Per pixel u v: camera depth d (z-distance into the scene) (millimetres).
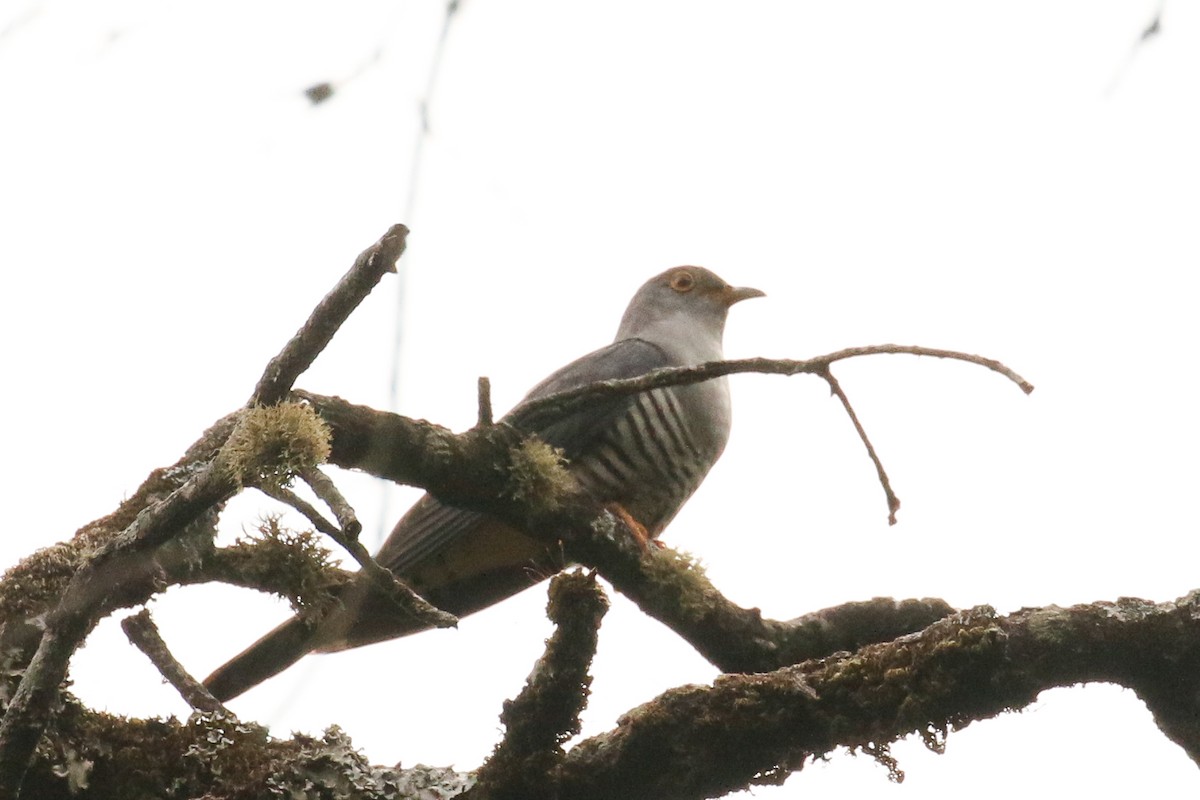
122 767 7730
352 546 6805
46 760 7496
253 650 9570
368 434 8430
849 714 7387
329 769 7895
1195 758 7777
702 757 7465
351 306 7176
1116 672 7496
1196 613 7488
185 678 8797
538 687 7184
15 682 7609
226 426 8742
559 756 7355
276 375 7270
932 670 7324
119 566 7039
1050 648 7359
